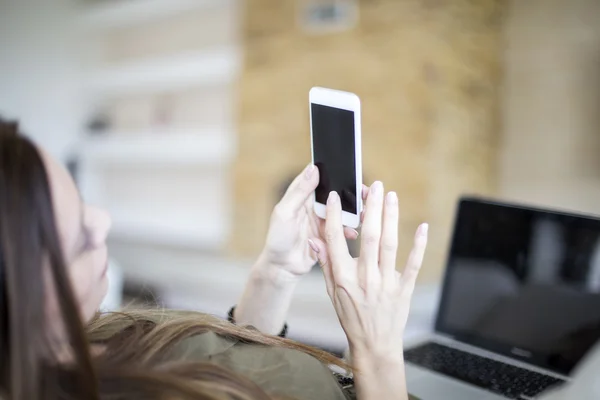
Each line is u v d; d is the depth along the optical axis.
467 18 3.27
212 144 4.41
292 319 3.33
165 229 5.04
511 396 1.04
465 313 1.27
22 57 5.80
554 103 3.35
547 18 3.35
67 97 5.66
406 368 1.17
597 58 3.17
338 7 3.39
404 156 3.24
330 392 0.72
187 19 4.82
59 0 5.60
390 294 0.77
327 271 0.83
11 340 0.54
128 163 5.41
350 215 0.90
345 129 0.88
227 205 4.57
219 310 3.78
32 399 0.54
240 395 0.63
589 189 3.23
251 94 3.89
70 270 0.62
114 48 5.55
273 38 3.73
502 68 3.52
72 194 0.63
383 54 3.26
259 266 0.97
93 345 0.73
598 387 0.54
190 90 4.87
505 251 1.21
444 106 3.20
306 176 0.92
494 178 3.54
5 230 0.53
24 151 0.55
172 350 0.69
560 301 1.11
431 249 3.22
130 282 4.00
